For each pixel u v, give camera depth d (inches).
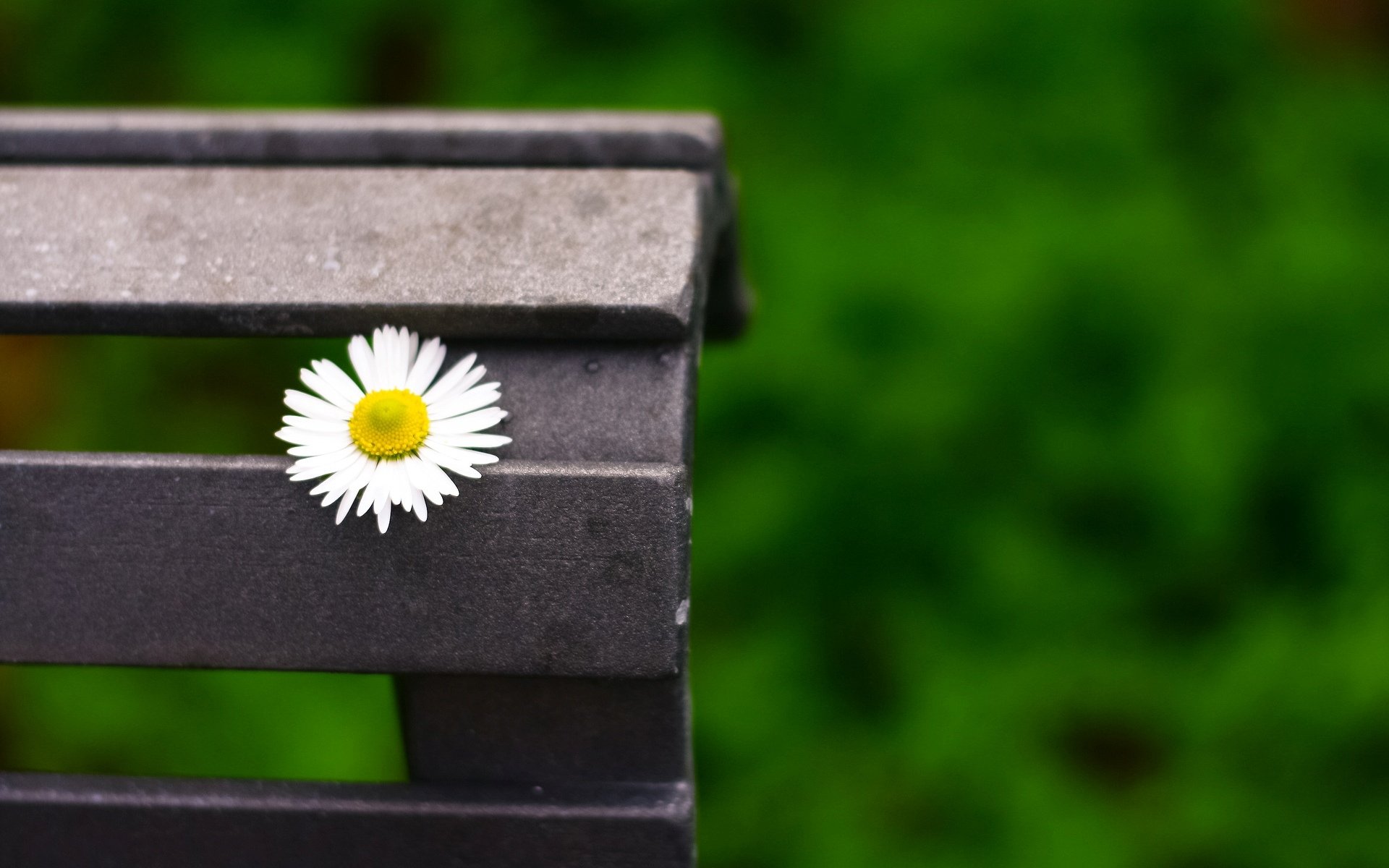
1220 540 44.5
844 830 41.8
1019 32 47.7
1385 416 45.3
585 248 21.6
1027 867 40.8
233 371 50.3
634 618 20.9
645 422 21.2
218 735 42.7
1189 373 44.4
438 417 21.1
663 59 48.9
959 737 42.7
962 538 44.8
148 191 22.1
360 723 42.8
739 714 43.5
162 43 51.2
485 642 21.0
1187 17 48.2
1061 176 46.6
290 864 21.7
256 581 21.1
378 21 50.9
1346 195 47.5
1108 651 43.7
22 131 22.4
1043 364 44.4
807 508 44.4
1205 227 47.3
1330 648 41.7
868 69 48.1
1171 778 43.5
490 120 22.4
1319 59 54.7
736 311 25.9
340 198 22.0
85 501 21.1
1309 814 41.7
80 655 21.2
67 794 21.7
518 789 21.7
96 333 21.5
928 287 44.0
